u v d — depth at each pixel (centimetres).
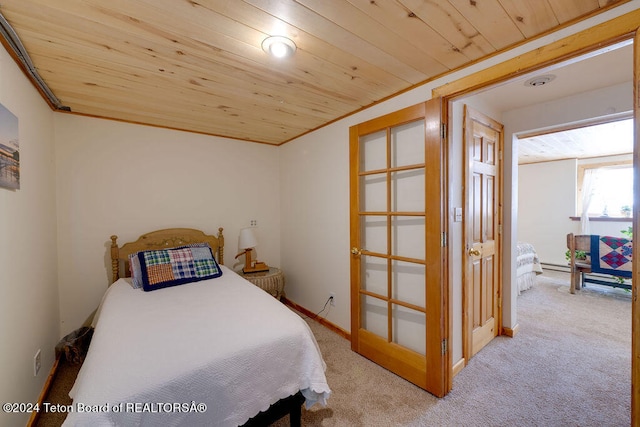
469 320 220
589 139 379
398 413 166
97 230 254
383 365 214
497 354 231
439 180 175
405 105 200
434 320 179
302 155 320
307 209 314
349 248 257
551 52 130
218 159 325
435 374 180
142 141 276
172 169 294
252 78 179
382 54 152
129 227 270
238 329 145
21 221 155
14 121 144
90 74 171
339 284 271
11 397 137
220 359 122
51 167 222
